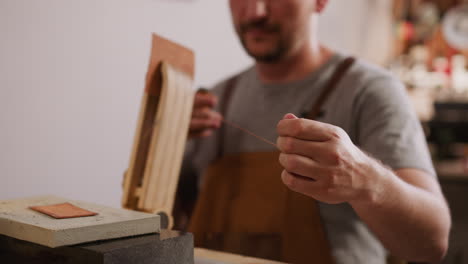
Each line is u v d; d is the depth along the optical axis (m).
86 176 1.02
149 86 0.58
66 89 0.97
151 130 0.61
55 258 0.40
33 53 0.91
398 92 0.84
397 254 0.74
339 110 0.83
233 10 0.86
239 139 0.91
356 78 0.85
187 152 0.99
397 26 2.75
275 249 0.75
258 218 0.78
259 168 0.82
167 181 0.60
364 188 0.54
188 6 1.24
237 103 0.96
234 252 0.78
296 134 0.50
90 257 0.38
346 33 2.22
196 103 0.82
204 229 0.84
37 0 0.91
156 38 0.58
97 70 1.02
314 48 0.90
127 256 0.39
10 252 0.43
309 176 0.50
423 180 0.72
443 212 0.70
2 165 0.88
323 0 0.88
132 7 1.08
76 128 0.99
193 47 1.27
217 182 0.88
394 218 0.63
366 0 2.42
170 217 0.61
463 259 1.57
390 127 0.77
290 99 0.88
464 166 1.88
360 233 0.80
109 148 1.06
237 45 1.46
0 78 0.87
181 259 0.44
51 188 0.96
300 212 0.75
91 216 0.45
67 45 0.97
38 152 0.93
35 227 0.40
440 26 2.68
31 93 0.91
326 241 0.74
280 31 0.83
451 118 2.07
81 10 0.99
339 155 0.50
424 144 0.79
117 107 1.07
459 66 2.55
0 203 0.50
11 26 0.88
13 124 0.89
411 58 2.60
